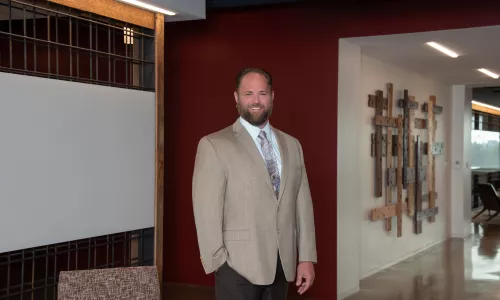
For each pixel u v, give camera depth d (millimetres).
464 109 10352
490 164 16969
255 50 6281
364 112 7043
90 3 4066
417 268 7648
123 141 4281
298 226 3082
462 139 10312
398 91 8023
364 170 7070
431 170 9211
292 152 3051
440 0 5438
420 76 8812
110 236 4414
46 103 3691
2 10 4996
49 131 3709
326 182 5961
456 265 7852
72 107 3871
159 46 4645
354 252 6367
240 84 2918
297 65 6082
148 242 4629
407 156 8227
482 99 14039
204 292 6301
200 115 6559
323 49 5973
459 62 7637
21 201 3539
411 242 8578
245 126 2967
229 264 2879
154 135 4574
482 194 12711
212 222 2873
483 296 6180
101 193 4102
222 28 6430
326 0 5922
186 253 6668
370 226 7270
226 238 2902
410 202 8367
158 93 4609
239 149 2918
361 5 5785
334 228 5938
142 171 4461
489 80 9570
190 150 6613
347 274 6199
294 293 6129
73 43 5176
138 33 4504
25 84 3561
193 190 2957
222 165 2900
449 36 5762
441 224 9922
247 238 2865
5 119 3441
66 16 4059
